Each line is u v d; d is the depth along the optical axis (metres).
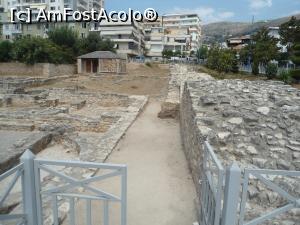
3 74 35.50
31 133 11.11
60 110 14.84
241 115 6.64
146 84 30.27
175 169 7.32
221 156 5.41
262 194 4.36
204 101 7.77
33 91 22.28
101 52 39.31
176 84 21.92
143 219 4.89
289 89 9.64
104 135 10.34
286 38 38.00
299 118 6.52
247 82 11.75
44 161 3.43
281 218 4.09
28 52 34.56
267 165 5.08
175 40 84.56
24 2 69.50
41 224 3.61
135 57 69.12
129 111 14.92
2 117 13.33
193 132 6.80
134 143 9.75
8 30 59.78
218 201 3.21
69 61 41.34
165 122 13.47
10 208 5.33
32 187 3.46
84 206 5.15
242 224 3.18
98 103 20.75
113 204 5.31
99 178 3.42
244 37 68.25
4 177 3.02
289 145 5.64
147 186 6.22
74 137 10.39
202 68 42.03
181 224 4.75
